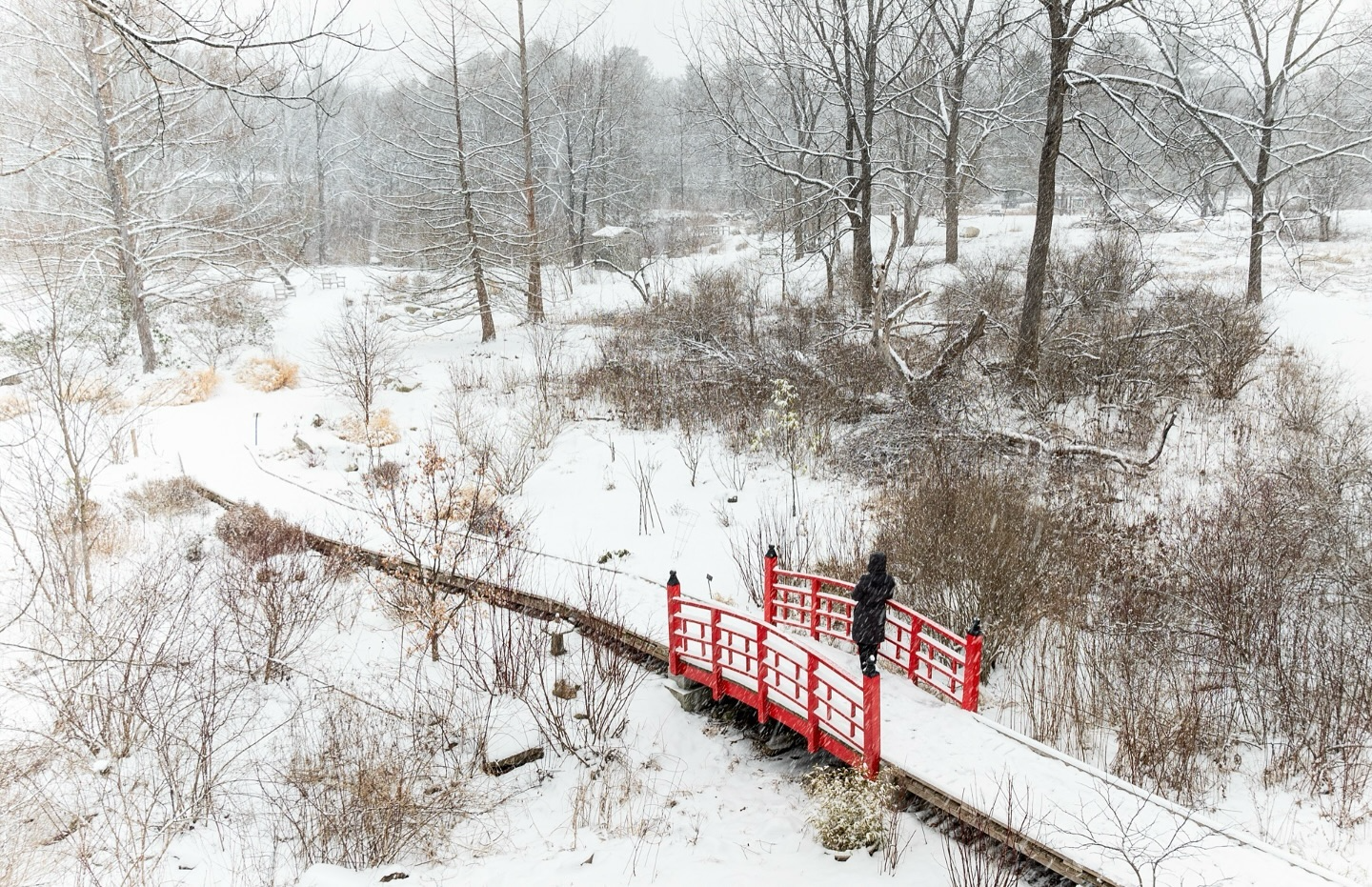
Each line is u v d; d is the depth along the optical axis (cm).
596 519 1627
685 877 851
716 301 2786
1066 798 833
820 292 3105
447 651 1215
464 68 3058
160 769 977
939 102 3241
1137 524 1338
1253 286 2261
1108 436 1678
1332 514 1189
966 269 2983
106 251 2495
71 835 873
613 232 4416
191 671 1112
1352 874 754
